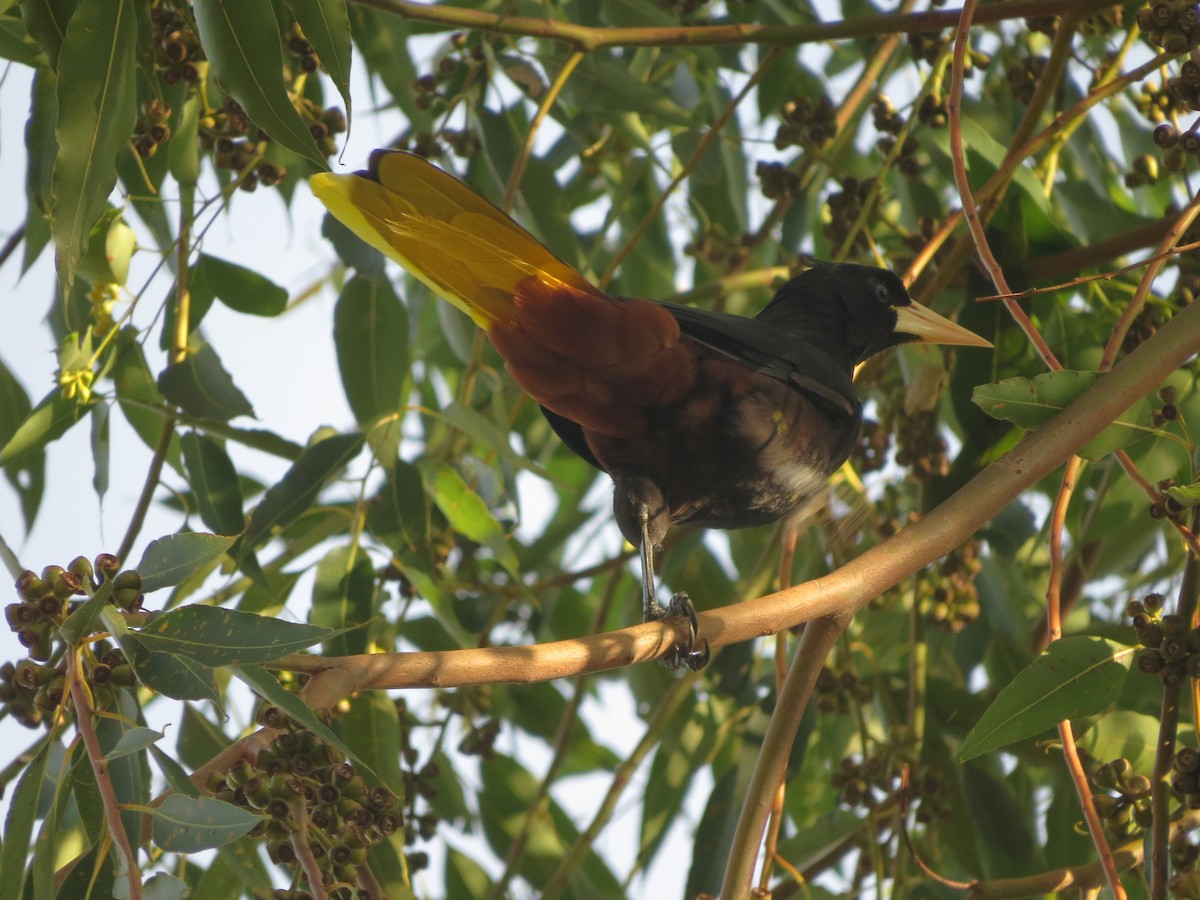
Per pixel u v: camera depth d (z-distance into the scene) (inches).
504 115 430.6
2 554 292.0
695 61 494.6
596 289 339.6
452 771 445.4
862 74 464.4
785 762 293.4
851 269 421.7
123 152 399.5
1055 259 416.8
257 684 233.8
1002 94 473.4
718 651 436.8
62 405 366.6
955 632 431.5
